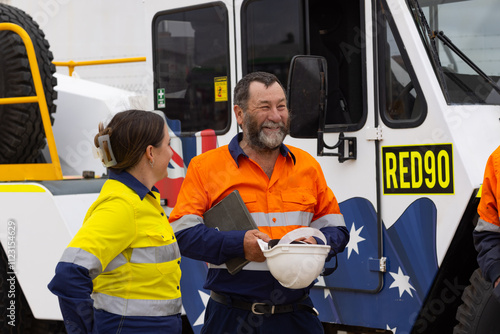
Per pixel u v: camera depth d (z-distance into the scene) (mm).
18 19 4820
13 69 4668
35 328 4656
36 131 4785
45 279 4312
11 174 4742
